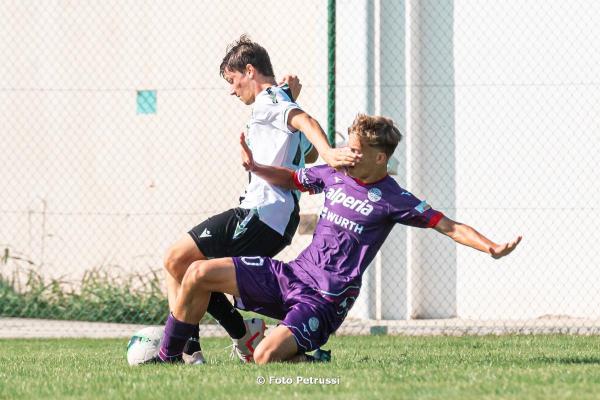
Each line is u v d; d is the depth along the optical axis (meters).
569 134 38.31
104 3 42.94
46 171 43.38
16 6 43.75
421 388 14.16
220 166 41.75
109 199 42.75
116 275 42.38
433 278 39.31
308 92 40.38
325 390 14.16
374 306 38.97
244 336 19.41
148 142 42.47
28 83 43.59
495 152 38.75
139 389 14.54
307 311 17.52
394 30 39.09
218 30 41.69
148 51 42.53
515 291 38.72
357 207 17.75
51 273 43.03
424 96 39.16
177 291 19.12
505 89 38.66
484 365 18.22
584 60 38.22
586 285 38.28
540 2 38.50
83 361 21.34
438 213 17.55
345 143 33.66
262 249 19.03
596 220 38.16
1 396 14.43
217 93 41.78
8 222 43.50
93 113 43.03
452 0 39.09
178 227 42.06
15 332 35.06
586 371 16.44
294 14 40.69
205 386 14.68
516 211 38.62
